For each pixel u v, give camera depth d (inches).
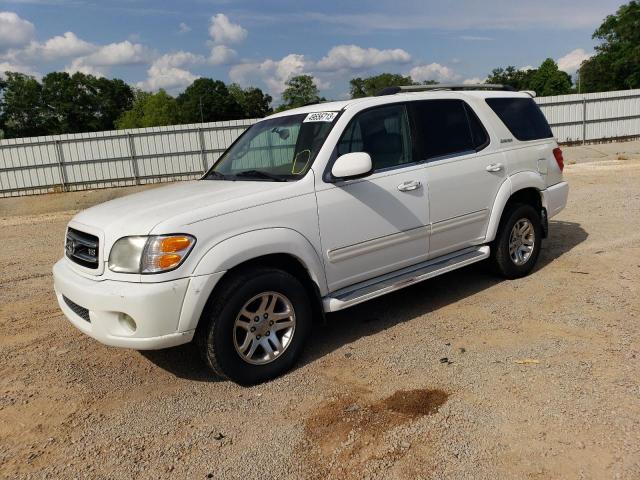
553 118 1063.0
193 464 119.3
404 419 129.8
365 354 167.3
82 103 3656.5
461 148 202.2
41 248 387.5
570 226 319.6
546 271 235.1
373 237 173.8
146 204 157.1
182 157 957.8
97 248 146.3
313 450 120.9
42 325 213.3
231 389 152.5
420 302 209.8
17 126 3432.6
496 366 152.4
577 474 106.4
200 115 3572.8
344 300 165.8
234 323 146.3
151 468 119.0
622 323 174.7
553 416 125.8
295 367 162.2
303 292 159.0
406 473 110.7
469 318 189.5
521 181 219.1
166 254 136.1
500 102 225.5
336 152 167.6
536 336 170.2
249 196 152.3
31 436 135.6
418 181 184.7
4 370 174.2
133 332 138.5
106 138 933.8
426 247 191.5
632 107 1077.8
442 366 155.0
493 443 117.8
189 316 139.2
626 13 2266.2
